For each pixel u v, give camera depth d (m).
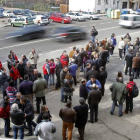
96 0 56.38
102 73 11.88
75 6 58.81
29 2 70.75
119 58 20.03
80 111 8.31
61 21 41.06
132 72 15.21
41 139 7.32
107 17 50.41
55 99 12.26
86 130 9.53
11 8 68.50
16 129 8.20
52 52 21.78
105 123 10.04
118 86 10.15
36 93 10.34
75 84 13.68
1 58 19.69
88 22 42.44
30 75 12.69
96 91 9.54
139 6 66.69
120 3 62.47
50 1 69.88
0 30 34.62
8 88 9.48
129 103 10.88
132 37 28.62
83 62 15.48
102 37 28.41
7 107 8.67
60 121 10.16
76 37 26.73
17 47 23.80
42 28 29.61
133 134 9.31
